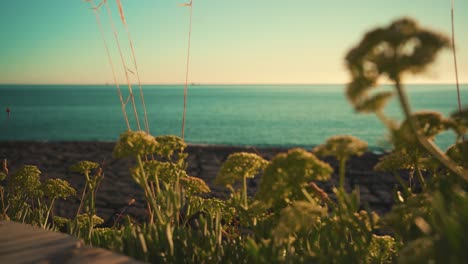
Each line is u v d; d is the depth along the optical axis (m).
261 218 2.55
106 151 15.49
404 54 1.50
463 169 2.17
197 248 2.38
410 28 1.50
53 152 15.18
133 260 2.14
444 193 1.89
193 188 3.15
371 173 10.66
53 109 82.62
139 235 2.22
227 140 31.97
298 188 2.14
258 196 2.24
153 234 2.33
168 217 2.24
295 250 2.31
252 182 9.14
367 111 1.61
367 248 2.14
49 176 10.55
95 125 46.91
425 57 1.42
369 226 2.18
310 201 2.14
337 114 65.06
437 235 1.53
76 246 2.37
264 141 31.28
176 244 2.38
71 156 14.27
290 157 2.10
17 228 2.71
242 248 2.53
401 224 2.05
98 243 2.80
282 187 2.12
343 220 2.11
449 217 1.45
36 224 3.59
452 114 2.03
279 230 1.88
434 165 2.22
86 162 3.27
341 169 2.02
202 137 34.38
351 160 12.53
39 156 14.32
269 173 2.15
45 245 2.39
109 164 12.23
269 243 1.99
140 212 7.09
